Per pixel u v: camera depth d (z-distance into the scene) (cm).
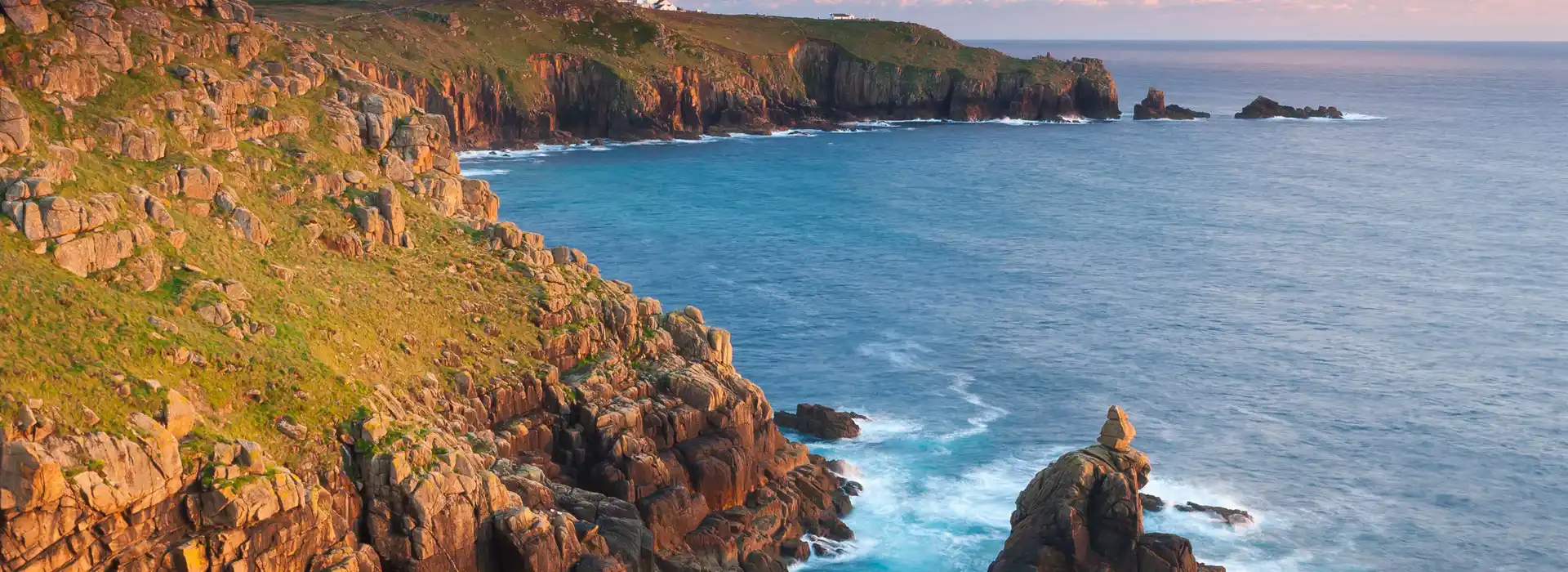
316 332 5781
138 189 5744
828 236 16775
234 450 4550
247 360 5191
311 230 6588
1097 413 9506
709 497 6556
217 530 4394
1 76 5922
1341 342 11700
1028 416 9394
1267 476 8362
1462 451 8881
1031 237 17038
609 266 14500
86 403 4359
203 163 6425
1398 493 8150
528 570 5150
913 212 19012
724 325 11938
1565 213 19350
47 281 4881
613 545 5575
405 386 5925
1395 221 18600
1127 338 11700
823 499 7300
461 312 6662
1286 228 18000
